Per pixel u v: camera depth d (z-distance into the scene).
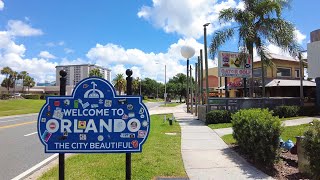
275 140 7.36
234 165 7.65
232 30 22.67
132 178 6.46
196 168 7.37
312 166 5.67
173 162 7.84
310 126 5.95
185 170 7.17
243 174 6.86
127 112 5.14
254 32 22.16
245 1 23.05
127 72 5.27
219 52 21.59
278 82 29.00
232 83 34.75
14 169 8.12
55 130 5.09
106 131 5.12
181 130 15.03
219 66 21.55
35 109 45.12
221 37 22.59
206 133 13.68
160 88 133.62
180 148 9.85
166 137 12.42
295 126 14.44
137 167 7.31
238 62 22.08
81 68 135.12
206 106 19.48
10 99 69.12
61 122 5.10
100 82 5.14
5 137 14.38
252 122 7.82
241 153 8.93
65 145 5.08
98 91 5.14
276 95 30.67
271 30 22.53
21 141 13.12
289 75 32.53
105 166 7.51
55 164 8.72
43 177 6.83
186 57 30.62
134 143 5.13
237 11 22.78
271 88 31.27
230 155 8.79
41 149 11.20
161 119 23.42
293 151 7.91
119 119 5.13
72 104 5.12
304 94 31.33
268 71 31.09
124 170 7.06
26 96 87.12
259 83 31.06
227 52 21.78
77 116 5.11
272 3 22.41
